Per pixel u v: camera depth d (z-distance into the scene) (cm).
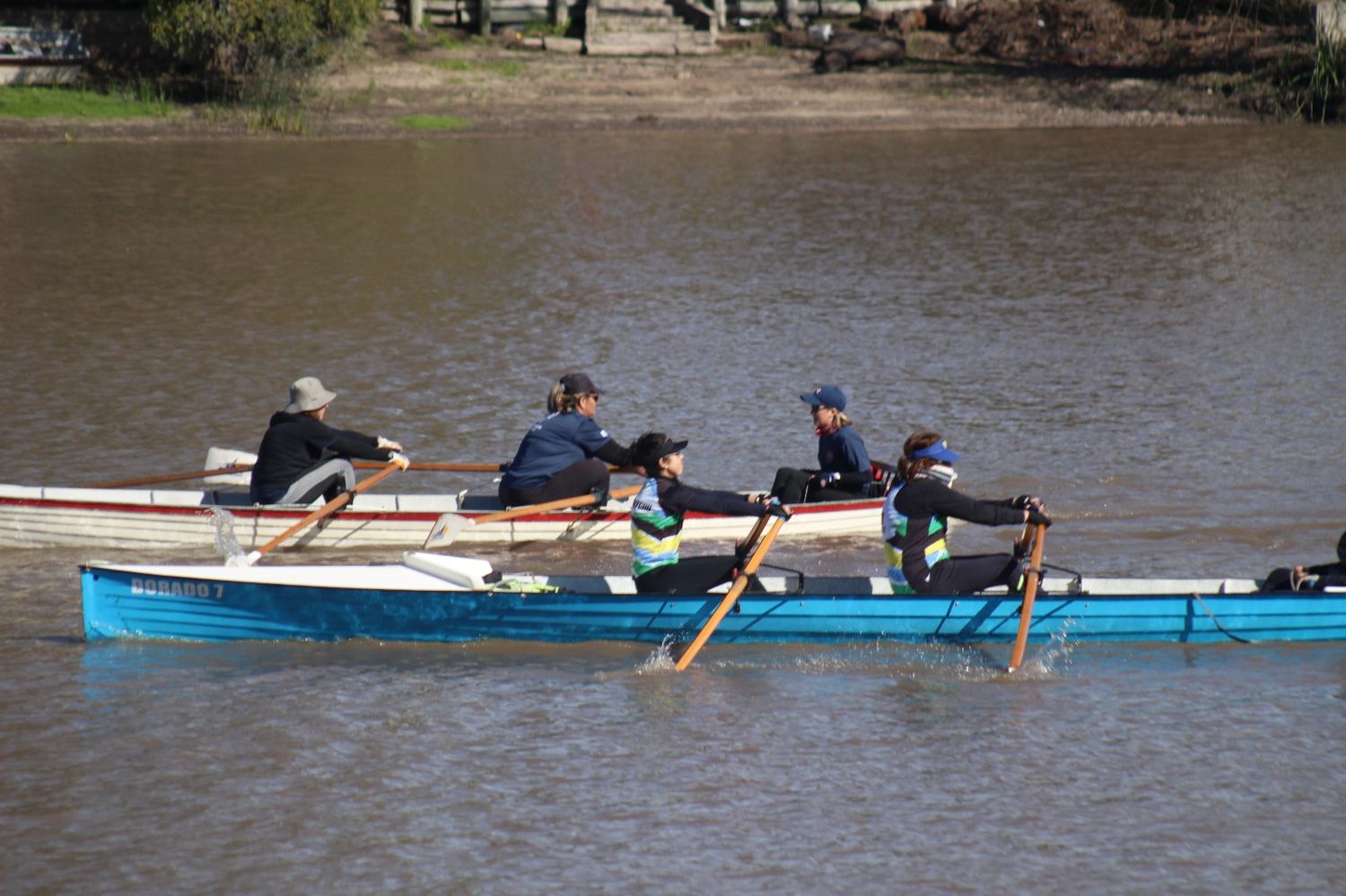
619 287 7556
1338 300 7169
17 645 3619
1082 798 2878
